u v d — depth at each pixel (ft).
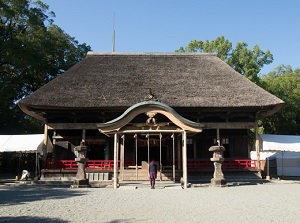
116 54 97.09
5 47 93.86
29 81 118.83
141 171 70.54
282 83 137.59
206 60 94.94
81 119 80.43
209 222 25.62
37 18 104.99
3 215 28.99
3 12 94.53
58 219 26.99
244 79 83.25
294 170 96.58
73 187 58.49
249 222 25.61
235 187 57.16
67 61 127.34
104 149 81.92
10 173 102.37
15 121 119.14
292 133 138.31
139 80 82.74
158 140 77.92
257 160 76.54
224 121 81.35
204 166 75.97
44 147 76.13
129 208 32.86
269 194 45.24
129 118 58.85
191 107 73.41
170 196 43.57
